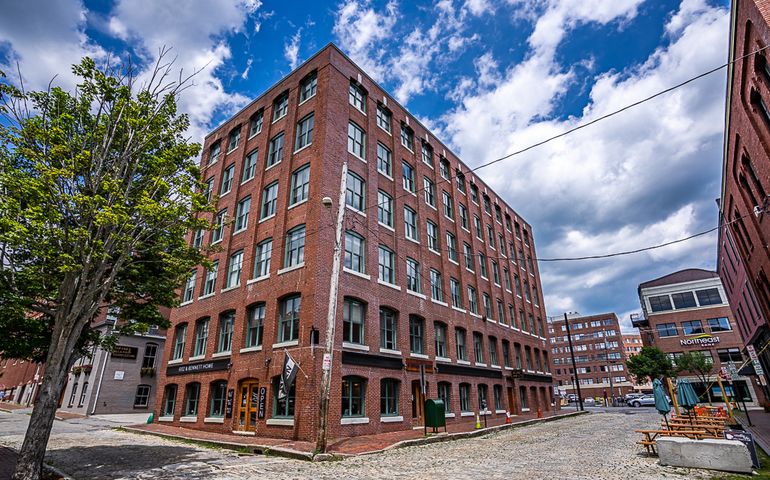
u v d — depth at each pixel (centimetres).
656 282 6050
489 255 3459
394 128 2655
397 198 2472
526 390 3397
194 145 1217
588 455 1248
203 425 2070
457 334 2717
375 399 1880
